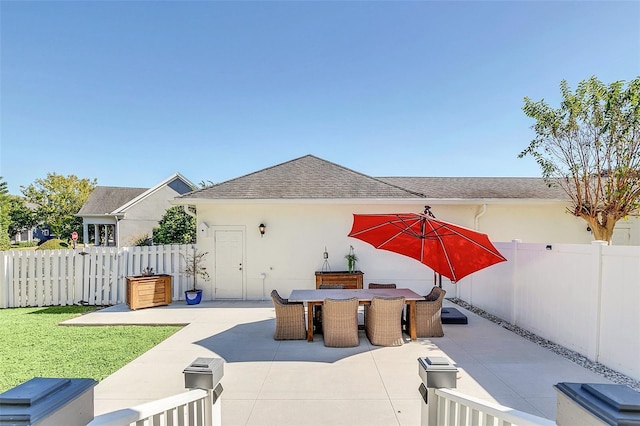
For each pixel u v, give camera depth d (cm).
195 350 662
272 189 1159
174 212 2100
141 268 1137
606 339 568
